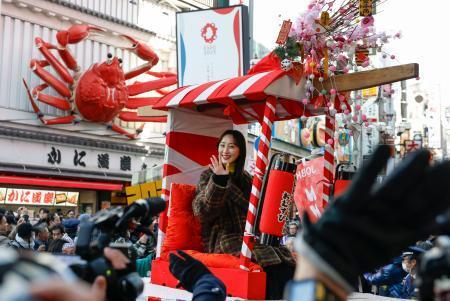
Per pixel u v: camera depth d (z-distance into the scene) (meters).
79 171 25.33
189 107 5.86
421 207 1.08
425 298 1.37
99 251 1.86
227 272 4.55
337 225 1.16
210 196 4.75
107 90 24.88
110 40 27.41
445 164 1.07
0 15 23.34
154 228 8.66
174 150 5.91
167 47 30.38
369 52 5.42
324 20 4.95
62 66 24.34
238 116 5.95
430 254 1.39
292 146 28.30
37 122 24.27
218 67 6.80
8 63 23.77
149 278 5.84
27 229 9.58
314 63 4.86
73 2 26.08
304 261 1.23
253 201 4.69
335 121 5.49
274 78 4.73
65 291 0.81
